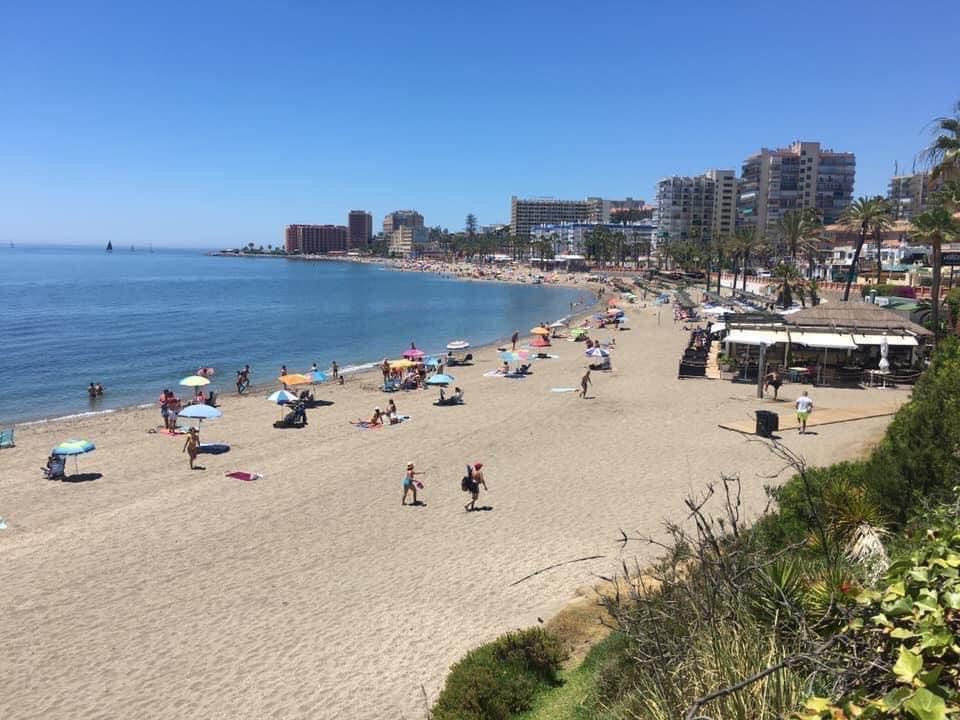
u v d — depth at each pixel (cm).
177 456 2944
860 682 397
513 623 1448
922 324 4816
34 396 4594
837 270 10306
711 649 525
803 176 18362
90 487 2528
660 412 3431
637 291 13762
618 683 802
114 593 1672
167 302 12188
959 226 4450
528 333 8412
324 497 2344
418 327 9225
